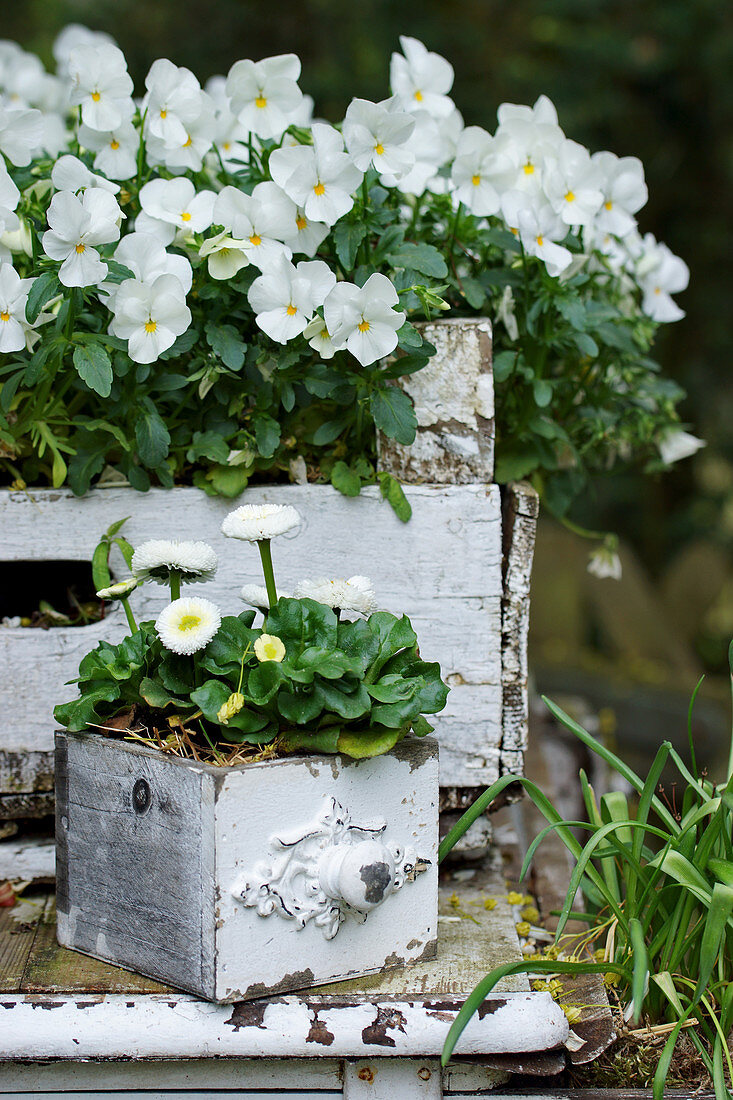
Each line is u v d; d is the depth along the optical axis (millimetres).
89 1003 1521
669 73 4609
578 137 4508
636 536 5309
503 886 1700
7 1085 1547
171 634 1524
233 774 1501
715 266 4809
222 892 1504
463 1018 1494
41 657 1657
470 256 1742
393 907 1561
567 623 4043
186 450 1680
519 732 1681
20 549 1652
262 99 1685
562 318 1729
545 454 1737
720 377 4887
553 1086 1561
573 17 4598
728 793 1560
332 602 1555
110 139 1684
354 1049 1514
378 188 1714
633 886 1602
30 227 1624
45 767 1662
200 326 1657
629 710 3256
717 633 5133
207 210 1662
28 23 4660
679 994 1581
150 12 4523
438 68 1764
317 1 4484
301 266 1615
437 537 1661
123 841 1548
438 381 1662
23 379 1641
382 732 1532
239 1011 1516
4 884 1666
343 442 1687
